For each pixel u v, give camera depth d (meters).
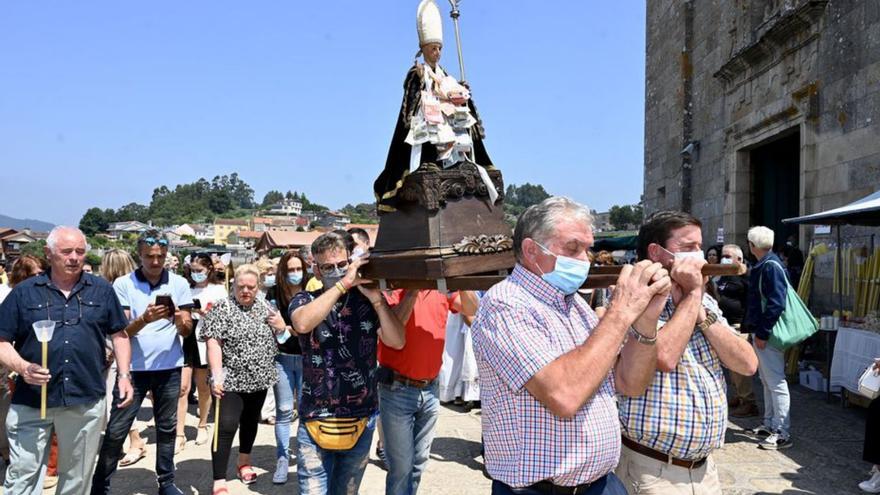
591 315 2.54
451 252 2.82
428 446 4.06
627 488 2.76
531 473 2.16
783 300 5.88
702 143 14.51
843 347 7.27
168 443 4.86
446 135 3.03
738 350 2.72
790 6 10.58
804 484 5.12
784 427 5.99
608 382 2.38
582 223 2.27
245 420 5.28
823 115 9.64
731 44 12.94
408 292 3.69
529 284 2.30
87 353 4.04
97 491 4.52
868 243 8.72
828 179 9.50
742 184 12.70
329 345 3.46
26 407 3.89
